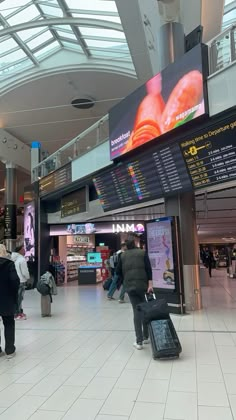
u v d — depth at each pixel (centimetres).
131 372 436
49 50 1792
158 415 320
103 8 1356
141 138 823
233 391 368
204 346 542
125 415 322
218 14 1024
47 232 1698
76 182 1296
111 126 950
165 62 852
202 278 1508
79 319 802
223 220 1689
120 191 973
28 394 379
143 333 576
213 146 668
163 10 834
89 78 1850
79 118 2220
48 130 2352
